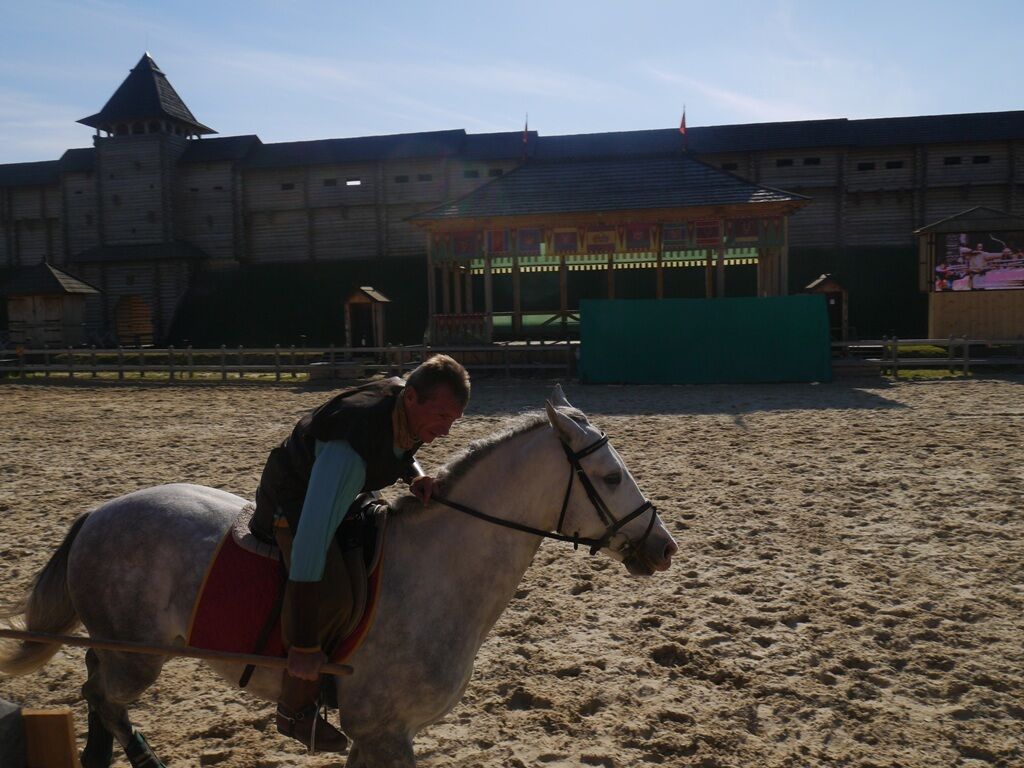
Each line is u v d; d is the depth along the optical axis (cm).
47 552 729
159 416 1688
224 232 4525
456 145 4334
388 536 313
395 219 4406
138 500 338
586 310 2259
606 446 317
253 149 4609
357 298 2788
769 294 2675
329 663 285
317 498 270
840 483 966
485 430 1401
